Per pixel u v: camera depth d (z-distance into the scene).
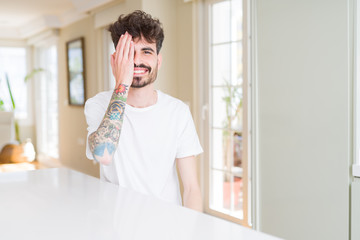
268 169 2.48
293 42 2.29
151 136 1.25
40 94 7.35
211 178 3.46
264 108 2.48
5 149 6.71
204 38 3.45
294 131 2.32
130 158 1.24
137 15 1.20
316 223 2.24
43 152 7.32
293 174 2.34
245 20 2.98
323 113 2.17
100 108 1.29
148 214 0.84
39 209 0.89
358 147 2.06
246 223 3.07
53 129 6.86
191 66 3.51
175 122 1.29
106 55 4.93
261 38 2.46
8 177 1.28
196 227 0.75
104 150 1.12
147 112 1.24
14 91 7.37
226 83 3.28
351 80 2.05
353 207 2.07
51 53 6.81
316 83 2.19
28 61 7.45
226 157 3.32
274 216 2.46
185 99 3.60
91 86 5.24
